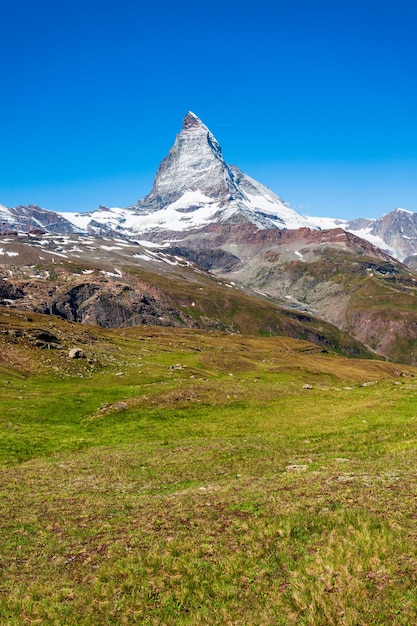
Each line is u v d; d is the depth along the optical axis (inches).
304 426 1882.4
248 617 593.0
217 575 681.0
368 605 577.3
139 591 666.2
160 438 1857.8
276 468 1262.3
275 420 2055.9
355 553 675.4
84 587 690.8
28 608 653.9
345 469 1131.9
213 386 2706.7
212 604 626.8
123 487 1195.9
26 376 3174.2
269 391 2674.7
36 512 1014.4
